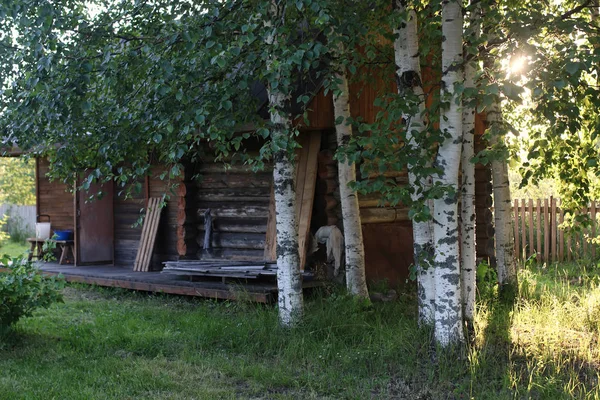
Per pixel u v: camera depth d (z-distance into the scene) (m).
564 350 7.84
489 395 6.35
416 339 7.86
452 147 7.12
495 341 8.18
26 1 7.23
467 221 8.71
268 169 12.30
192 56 7.30
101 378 7.08
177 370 7.39
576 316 9.22
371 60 10.02
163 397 6.53
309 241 11.81
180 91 6.96
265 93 10.42
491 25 7.09
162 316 10.09
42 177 16.69
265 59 7.34
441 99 7.00
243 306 10.15
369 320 9.13
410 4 7.98
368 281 11.94
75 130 8.07
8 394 6.53
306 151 11.93
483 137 7.27
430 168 6.52
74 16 7.74
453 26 7.11
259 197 12.45
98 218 14.91
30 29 7.31
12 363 7.63
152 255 13.69
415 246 8.23
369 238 12.10
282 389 6.88
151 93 7.39
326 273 11.46
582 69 6.14
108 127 7.91
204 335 8.67
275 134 7.62
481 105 6.32
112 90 8.02
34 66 7.41
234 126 7.88
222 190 12.89
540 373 6.98
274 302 10.55
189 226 13.09
